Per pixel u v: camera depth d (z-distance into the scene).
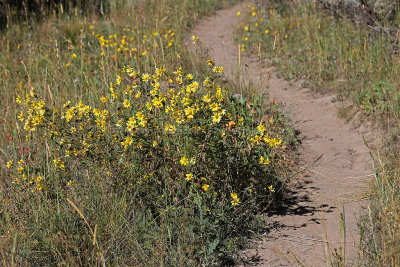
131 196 3.48
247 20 11.16
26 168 3.74
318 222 3.64
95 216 3.29
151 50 7.14
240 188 3.79
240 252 3.31
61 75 6.38
